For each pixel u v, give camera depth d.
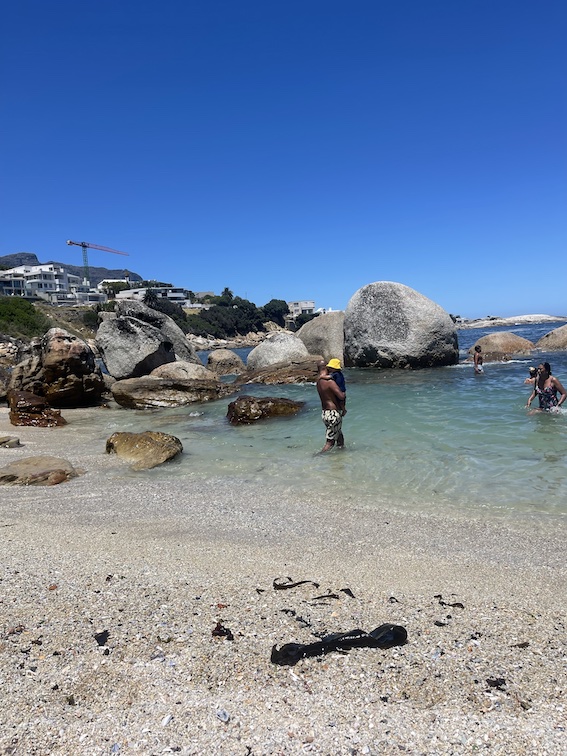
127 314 24.19
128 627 3.17
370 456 7.77
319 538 4.80
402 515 5.36
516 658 2.83
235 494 6.29
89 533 5.02
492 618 3.28
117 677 2.69
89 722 2.37
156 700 2.51
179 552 4.48
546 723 2.31
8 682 2.64
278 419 11.33
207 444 9.32
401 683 2.63
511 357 23.11
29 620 3.26
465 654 2.87
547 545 4.48
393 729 2.30
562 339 26.75
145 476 7.29
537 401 11.66
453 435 8.80
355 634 3.06
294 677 2.68
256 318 117.38
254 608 3.43
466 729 2.29
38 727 2.33
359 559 4.29
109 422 12.45
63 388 14.89
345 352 23.20
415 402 12.34
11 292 96.75
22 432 11.15
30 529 5.15
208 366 26.31
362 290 22.11
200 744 2.23
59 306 89.31
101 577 3.93
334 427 8.33
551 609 3.38
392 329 20.92
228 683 2.64
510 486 6.14
